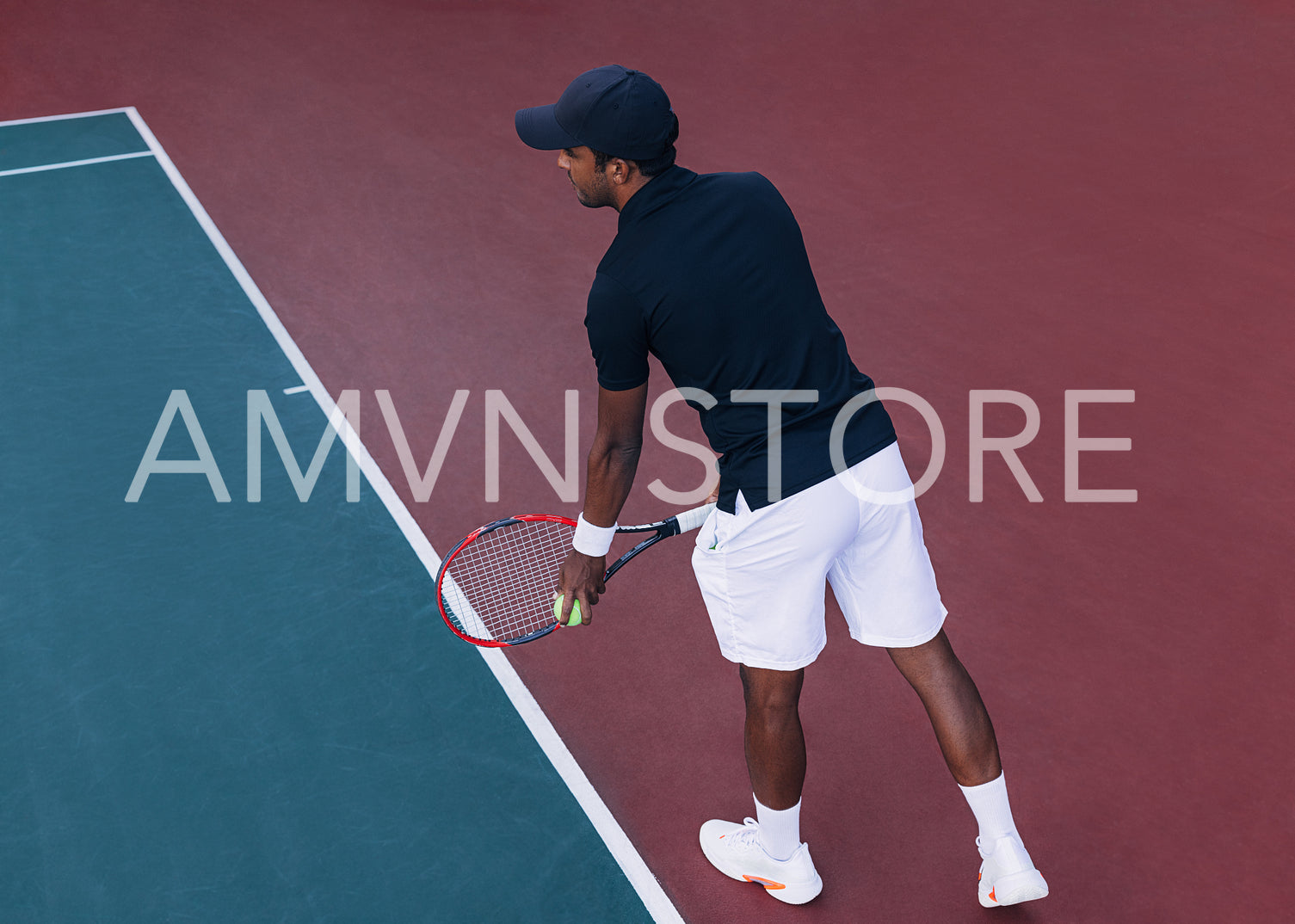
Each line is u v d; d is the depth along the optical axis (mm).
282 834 6387
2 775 6668
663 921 5980
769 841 5836
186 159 14703
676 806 6660
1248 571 8312
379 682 7344
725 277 4719
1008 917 6023
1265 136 15219
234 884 6117
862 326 11438
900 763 6910
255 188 14031
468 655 7551
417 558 8367
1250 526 8758
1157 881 6199
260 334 11102
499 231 13164
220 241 12742
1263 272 12219
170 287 11805
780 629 5203
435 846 6352
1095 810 6590
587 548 5426
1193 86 16719
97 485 8984
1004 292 11953
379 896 6078
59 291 11656
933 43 18359
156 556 8312
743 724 7156
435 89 16875
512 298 11891
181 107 16188
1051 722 7145
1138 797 6660
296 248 12734
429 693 7270
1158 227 13117
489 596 7852
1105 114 15938
